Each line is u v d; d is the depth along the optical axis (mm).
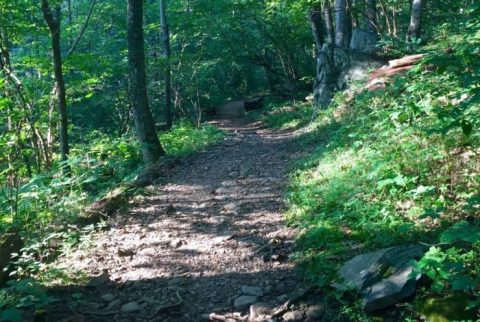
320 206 6477
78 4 25859
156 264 5613
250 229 6492
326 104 16156
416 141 6781
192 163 11023
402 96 9273
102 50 24438
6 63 13367
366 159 7289
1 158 10453
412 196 5555
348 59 15984
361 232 5305
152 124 11680
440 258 3729
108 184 10836
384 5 22531
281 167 9969
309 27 25000
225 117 27344
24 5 14141
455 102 7398
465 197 5273
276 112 24031
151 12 28641
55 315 4453
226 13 23734
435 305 3717
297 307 4379
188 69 23375
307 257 5191
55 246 6273
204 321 4398
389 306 3980
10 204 7938
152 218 7344
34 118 12547
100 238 6590
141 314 4527
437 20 21062
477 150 6152
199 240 6281
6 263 5277
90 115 24078
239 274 5195
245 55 26844
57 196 8219
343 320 4078
